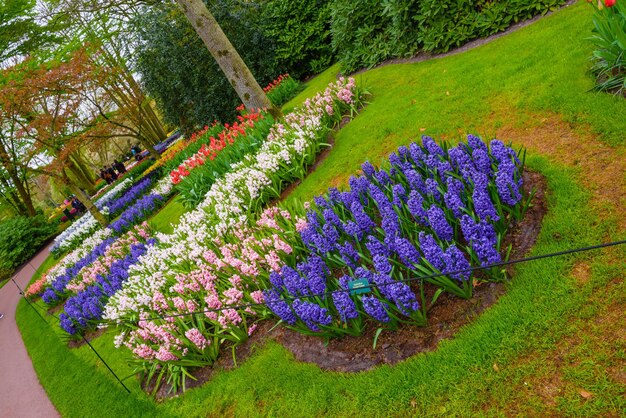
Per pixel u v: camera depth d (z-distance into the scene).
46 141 15.45
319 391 3.48
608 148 3.82
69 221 29.02
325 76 13.60
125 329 6.90
